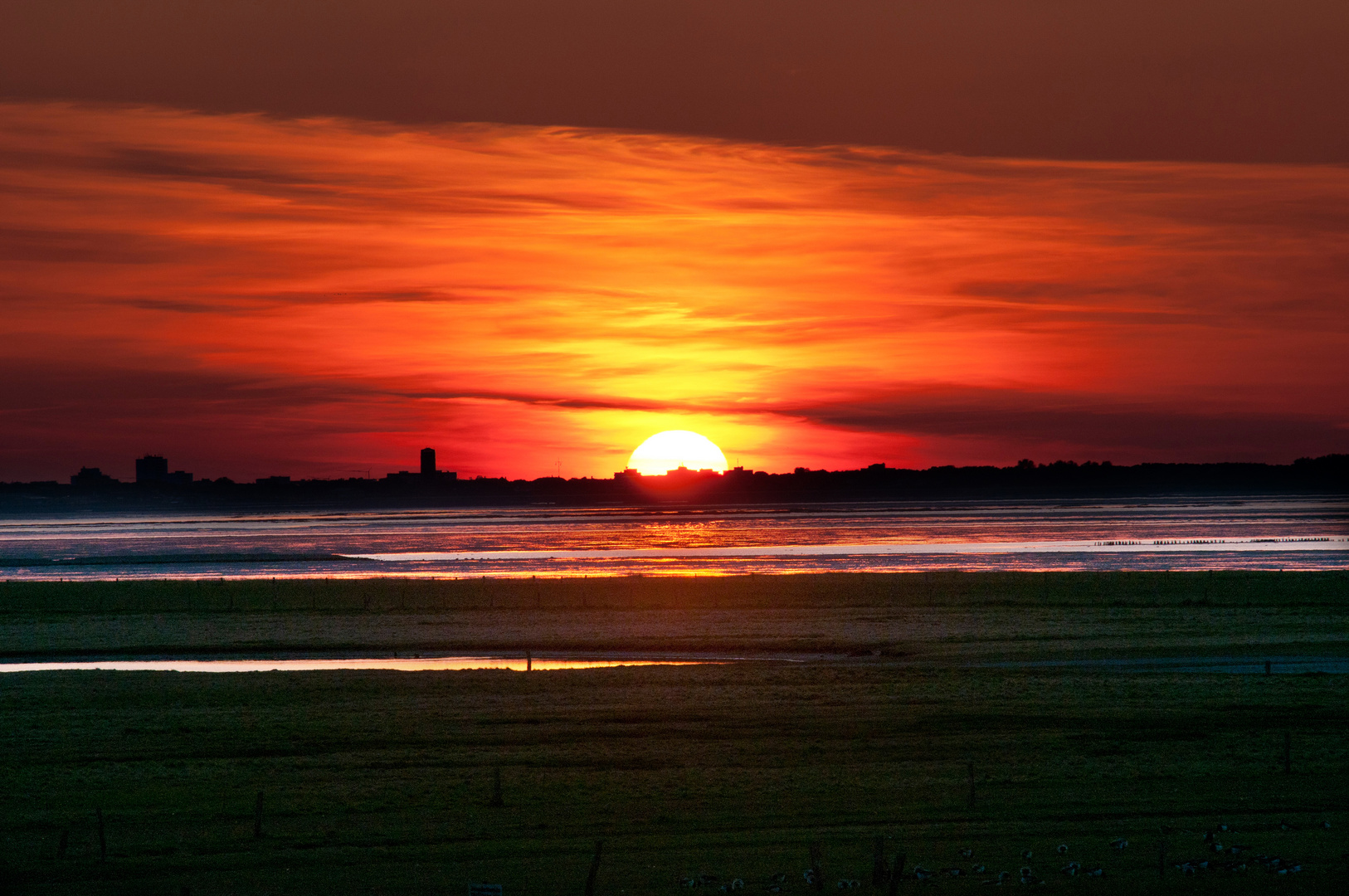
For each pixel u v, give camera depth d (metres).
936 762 149.38
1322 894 94.62
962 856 108.75
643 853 112.94
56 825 126.00
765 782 139.88
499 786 133.00
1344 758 145.62
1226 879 99.19
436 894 102.06
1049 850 109.94
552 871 107.38
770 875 104.19
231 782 143.50
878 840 100.56
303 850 115.75
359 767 150.62
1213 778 137.62
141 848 117.12
